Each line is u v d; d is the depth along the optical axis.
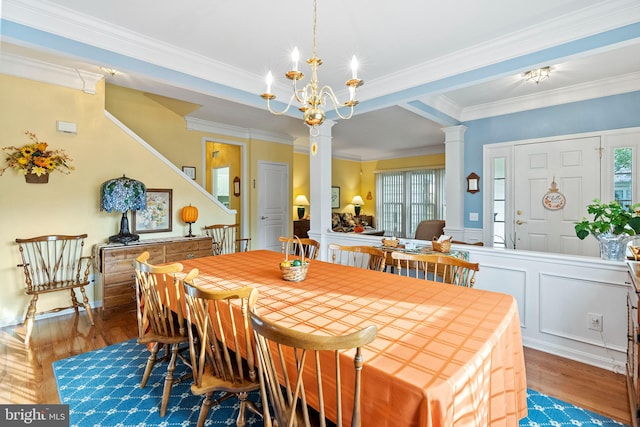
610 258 2.23
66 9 2.16
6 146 3.04
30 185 3.17
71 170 3.42
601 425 1.72
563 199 3.73
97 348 2.62
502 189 4.18
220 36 2.52
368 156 9.21
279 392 1.08
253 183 6.11
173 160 5.00
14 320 3.09
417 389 0.87
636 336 1.65
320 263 2.60
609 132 3.42
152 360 2.07
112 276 3.29
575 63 2.94
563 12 2.18
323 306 1.54
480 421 1.03
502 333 1.28
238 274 2.20
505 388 1.35
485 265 2.78
